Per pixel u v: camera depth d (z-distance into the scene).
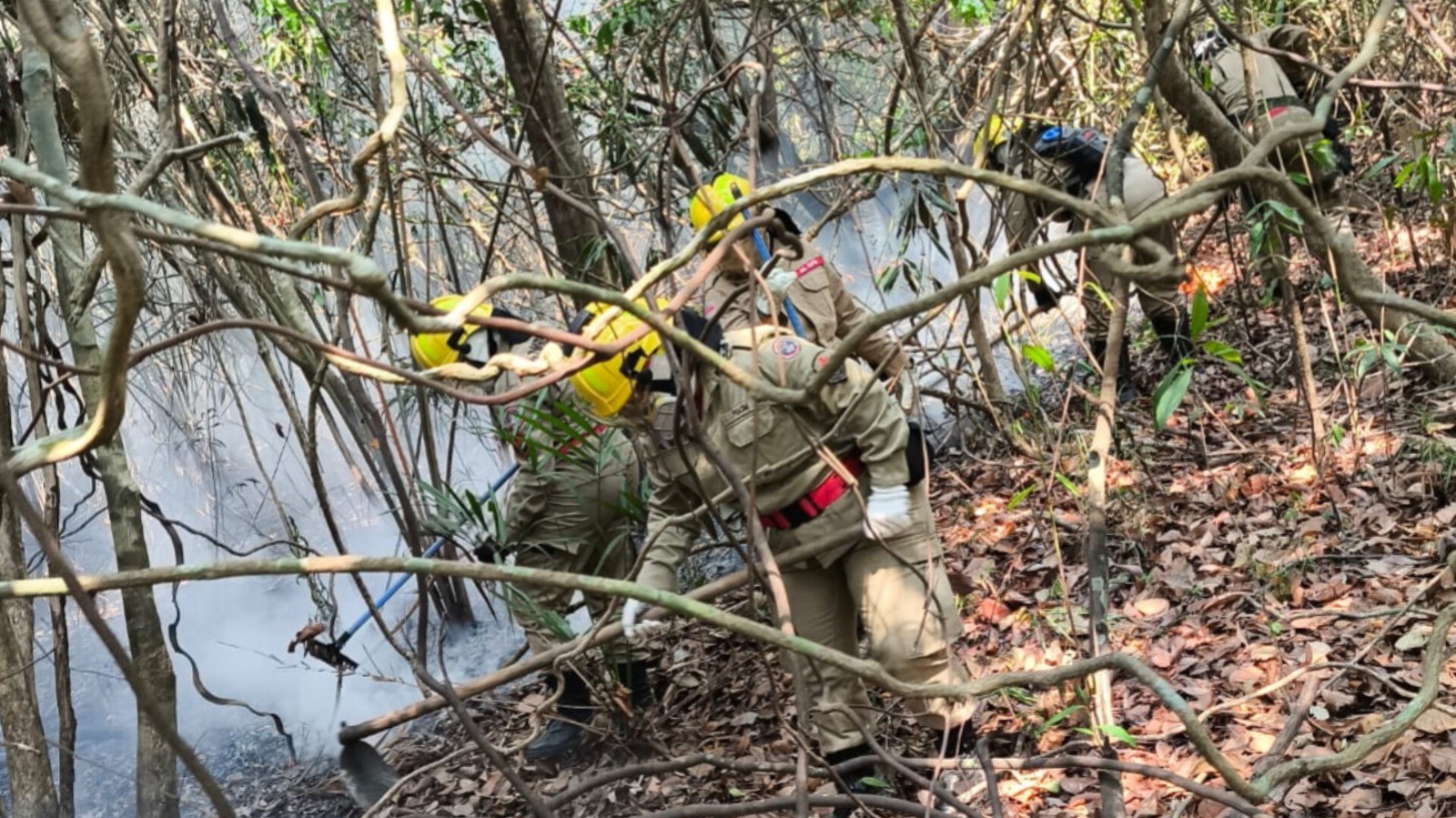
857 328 1.50
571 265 4.54
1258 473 4.47
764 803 2.40
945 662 3.06
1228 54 5.06
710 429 2.98
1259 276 5.50
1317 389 4.79
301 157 3.58
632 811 3.69
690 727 4.05
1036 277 2.92
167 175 4.52
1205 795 2.34
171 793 3.57
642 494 3.74
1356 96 5.71
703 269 1.68
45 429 3.56
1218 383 5.38
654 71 5.07
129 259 1.11
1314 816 2.77
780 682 4.12
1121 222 1.51
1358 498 4.11
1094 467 2.56
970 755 2.94
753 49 4.37
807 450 2.92
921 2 5.42
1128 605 3.90
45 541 1.11
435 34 5.45
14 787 3.56
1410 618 3.36
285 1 5.07
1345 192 4.88
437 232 6.55
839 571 3.19
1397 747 2.88
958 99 4.90
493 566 1.61
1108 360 2.60
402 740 4.66
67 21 1.03
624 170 4.96
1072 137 4.75
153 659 3.55
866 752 3.18
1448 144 3.98
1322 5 5.95
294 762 4.64
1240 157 3.80
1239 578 3.88
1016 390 5.88
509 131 4.77
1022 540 4.55
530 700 4.49
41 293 3.83
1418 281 5.24
